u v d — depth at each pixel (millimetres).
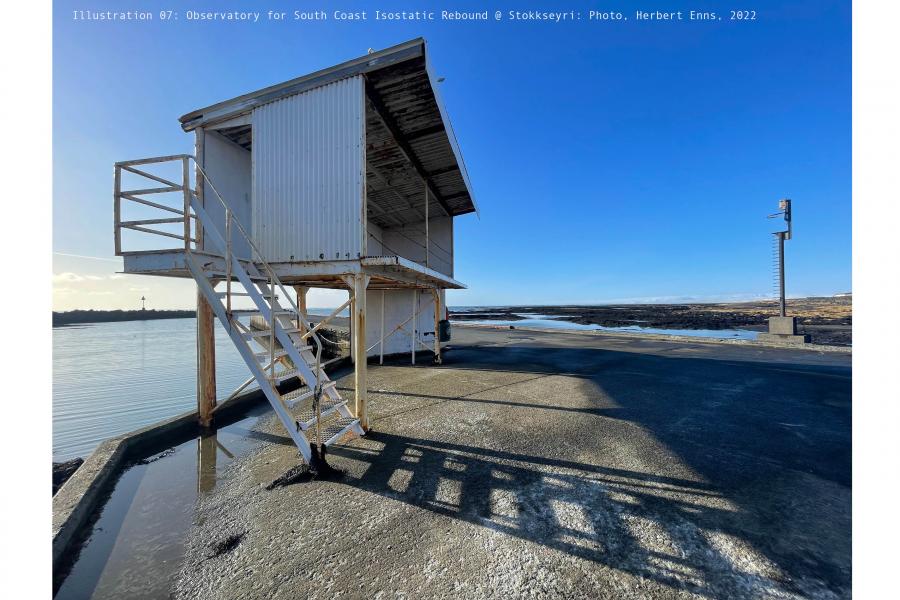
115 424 7137
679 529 2725
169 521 3068
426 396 6824
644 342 16109
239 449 4680
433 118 6805
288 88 5586
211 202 6367
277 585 2252
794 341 12906
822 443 4422
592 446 4344
